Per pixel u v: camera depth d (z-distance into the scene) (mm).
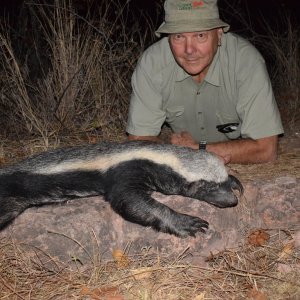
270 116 1469
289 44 2482
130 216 1216
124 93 2094
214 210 1266
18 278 1164
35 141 1915
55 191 1303
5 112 2057
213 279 1139
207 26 1357
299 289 1118
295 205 1342
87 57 2084
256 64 1462
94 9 2223
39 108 2068
